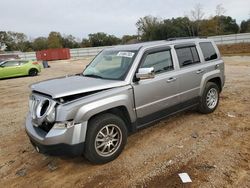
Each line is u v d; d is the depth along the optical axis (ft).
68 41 268.41
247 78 34.86
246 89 27.53
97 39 258.98
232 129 16.21
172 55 16.06
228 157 12.70
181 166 12.20
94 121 12.25
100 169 12.54
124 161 13.10
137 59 14.12
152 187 10.81
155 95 14.62
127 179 11.53
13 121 21.70
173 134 16.05
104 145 12.67
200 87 17.88
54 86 12.78
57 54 156.35
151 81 14.35
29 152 15.07
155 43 15.69
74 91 11.87
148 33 217.56
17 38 280.92
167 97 15.40
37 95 12.86
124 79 13.48
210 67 18.63
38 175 12.53
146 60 14.53
